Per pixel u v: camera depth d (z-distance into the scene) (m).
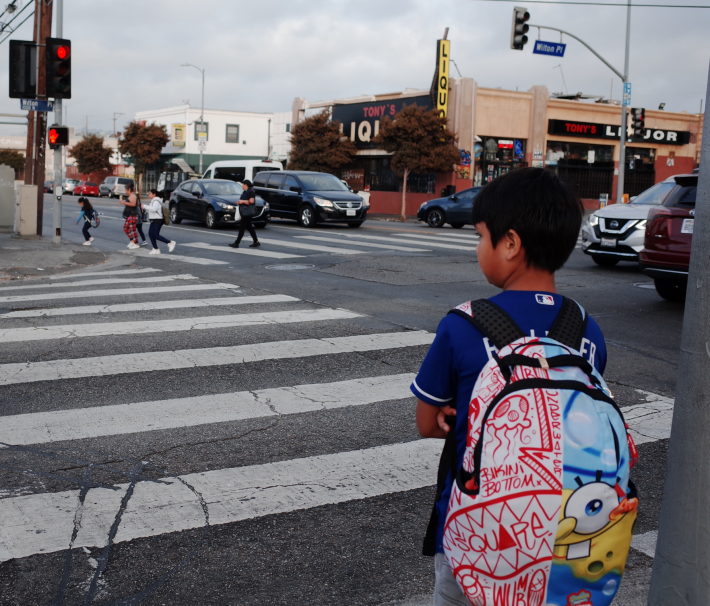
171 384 6.06
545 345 1.62
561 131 38.59
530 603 1.52
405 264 14.38
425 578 3.26
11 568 3.24
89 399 5.63
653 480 4.43
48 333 7.76
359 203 24.66
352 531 3.67
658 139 41.75
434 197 37.72
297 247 17.47
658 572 2.30
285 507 3.91
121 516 3.76
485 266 1.88
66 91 16.03
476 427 1.58
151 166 70.50
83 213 18.00
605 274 13.59
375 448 4.78
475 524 1.53
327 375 6.43
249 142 67.50
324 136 40.75
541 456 1.48
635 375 6.67
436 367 1.78
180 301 9.87
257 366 6.65
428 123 34.69
